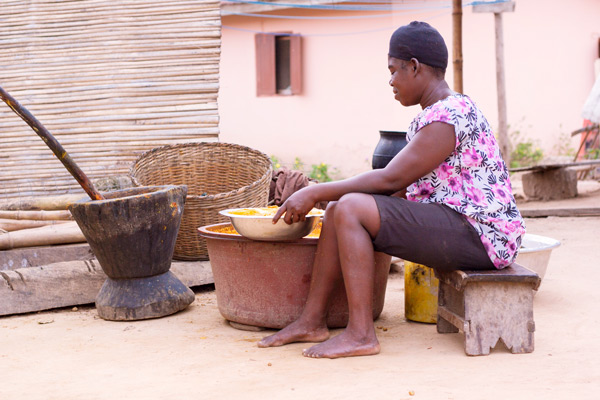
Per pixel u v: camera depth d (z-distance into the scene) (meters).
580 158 11.66
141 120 5.23
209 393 2.38
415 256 2.84
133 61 5.28
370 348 2.80
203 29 5.27
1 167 5.26
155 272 3.63
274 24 12.72
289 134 12.85
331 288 3.01
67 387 2.49
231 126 13.25
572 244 5.82
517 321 2.82
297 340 3.03
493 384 2.41
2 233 4.32
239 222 3.06
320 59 12.52
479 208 2.80
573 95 12.20
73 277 3.86
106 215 3.37
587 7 12.05
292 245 3.14
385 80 12.16
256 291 3.23
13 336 3.26
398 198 2.82
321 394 2.34
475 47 12.26
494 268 2.88
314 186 2.85
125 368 2.71
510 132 12.24
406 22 11.99
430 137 2.75
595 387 2.35
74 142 5.23
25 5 5.38
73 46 5.32
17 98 5.29
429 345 2.98
